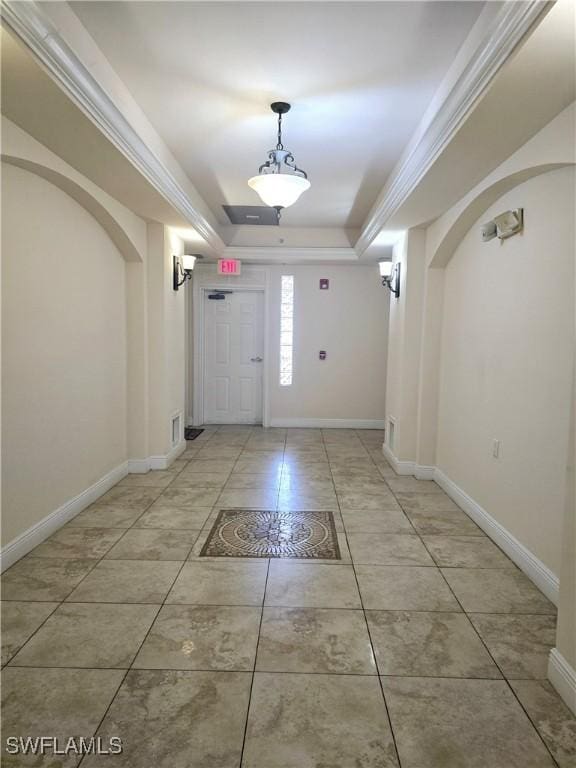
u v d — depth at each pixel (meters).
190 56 2.27
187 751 1.47
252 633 2.05
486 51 1.73
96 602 2.27
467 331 3.54
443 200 3.31
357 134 3.14
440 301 4.17
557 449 2.32
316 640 2.01
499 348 2.97
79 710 1.62
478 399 3.31
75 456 3.30
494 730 1.56
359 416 6.66
